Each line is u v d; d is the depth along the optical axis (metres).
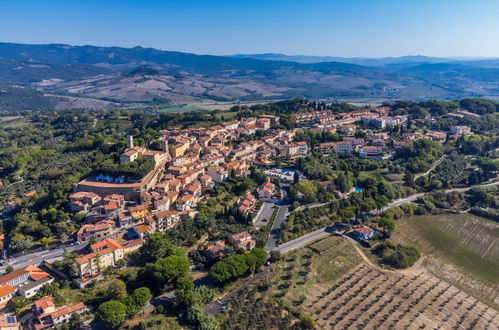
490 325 160.38
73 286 169.88
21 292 160.38
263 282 173.75
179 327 145.38
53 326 143.38
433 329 155.12
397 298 173.62
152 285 169.12
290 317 152.38
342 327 152.25
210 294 160.75
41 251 196.25
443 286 186.88
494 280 196.12
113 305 144.50
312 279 182.25
